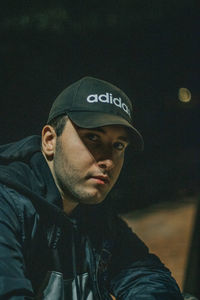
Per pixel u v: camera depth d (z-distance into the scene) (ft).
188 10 34.63
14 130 25.26
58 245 4.13
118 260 4.79
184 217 18.60
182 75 36.42
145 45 34.24
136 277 4.63
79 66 30.40
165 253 13.82
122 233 4.89
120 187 22.33
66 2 29.22
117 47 32.50
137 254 4.85
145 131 34.88
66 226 4.12
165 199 22.65
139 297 4.40
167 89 36.24
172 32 34.88
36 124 26.12
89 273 4.34
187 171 27.81
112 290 4.73
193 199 22.25
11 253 3.44
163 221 18.22
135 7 32.63
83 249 4.37
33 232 3.80
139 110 34.99
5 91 26.81
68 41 29.81
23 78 27.89
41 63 28.73
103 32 31.53
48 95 28.25
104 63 32.07
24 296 3.26
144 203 21.90
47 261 4.00
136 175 24.47
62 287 3.97
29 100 27.30
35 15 28.55
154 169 26.76
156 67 35.22
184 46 35.81
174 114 36.27
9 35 28.09
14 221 3.66
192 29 35.35
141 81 34.76
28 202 3.81
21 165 4.13
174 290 4.55
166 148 34.06
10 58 27.86
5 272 3.30
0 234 3.49
